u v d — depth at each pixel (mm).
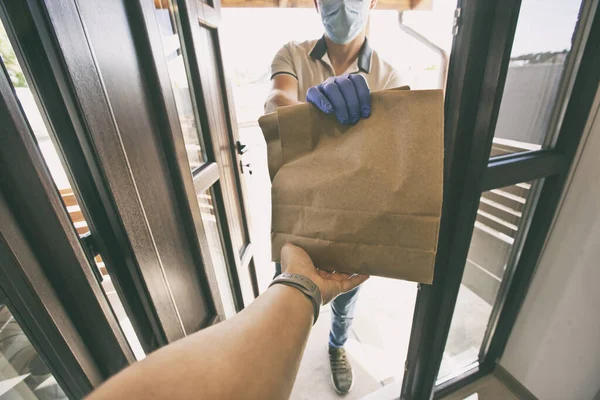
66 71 326
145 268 475
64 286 386
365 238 360
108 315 442
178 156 563
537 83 752
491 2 472
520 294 993
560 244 882
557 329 945
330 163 377
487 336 1143
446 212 666
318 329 1435
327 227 374
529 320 1022
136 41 466
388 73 917
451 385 1113
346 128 382
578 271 855
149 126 497
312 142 395
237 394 236
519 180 713
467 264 1136
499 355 1156
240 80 2850
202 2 860
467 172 610
